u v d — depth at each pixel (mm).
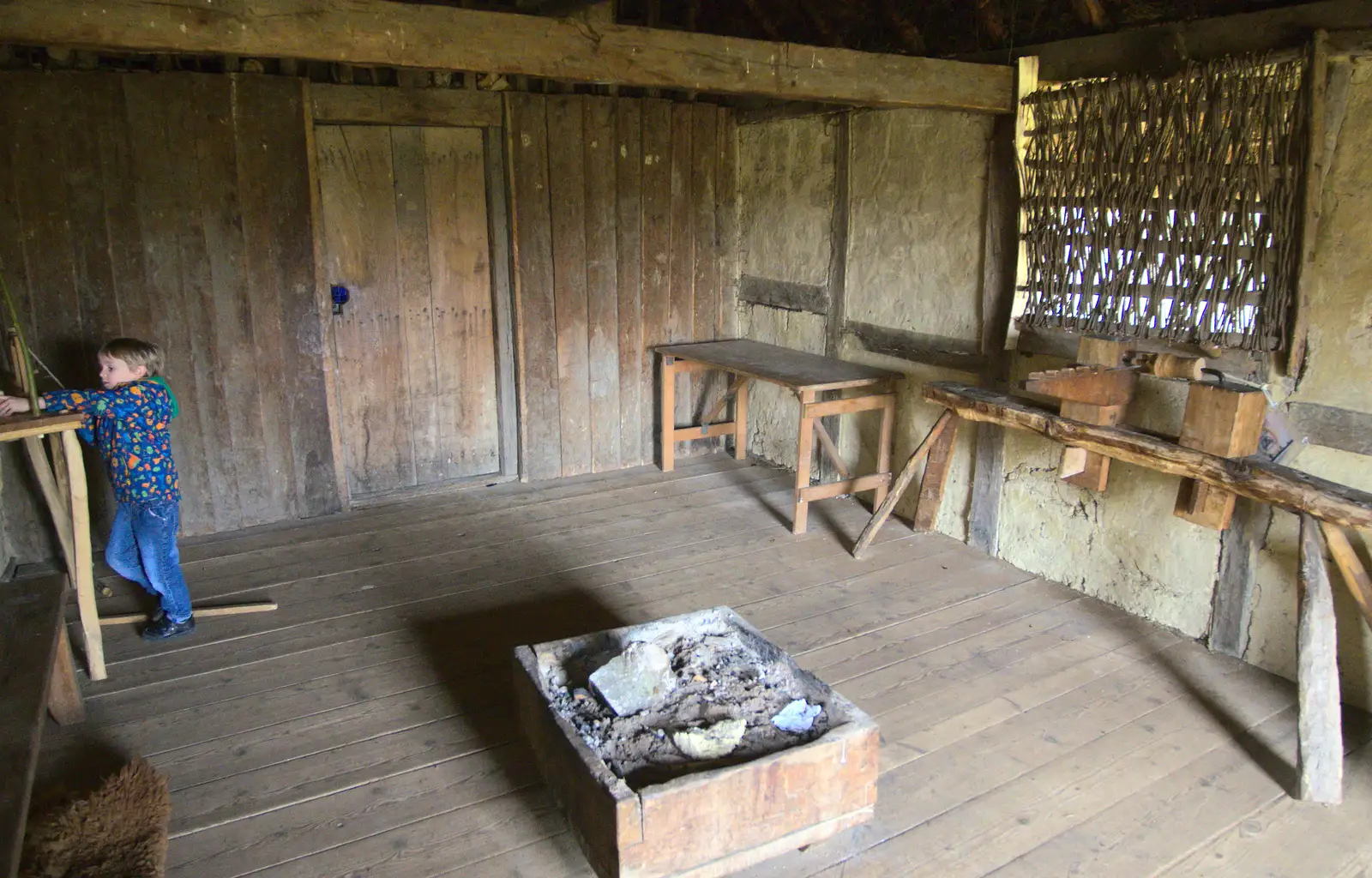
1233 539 3219
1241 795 2553
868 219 4617
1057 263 3625
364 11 2613
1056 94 3502
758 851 2119
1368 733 2842
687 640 2725
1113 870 2266
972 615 3605
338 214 4504
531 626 3510
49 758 2656
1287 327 2912
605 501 4918
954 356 4227
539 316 5023
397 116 4434
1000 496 4121
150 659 3238
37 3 2258
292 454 4504
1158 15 3322
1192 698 3023
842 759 2168
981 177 3965
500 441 5191
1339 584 2955
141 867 2074
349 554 4172
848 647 3338
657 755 2156
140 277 4012
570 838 2365
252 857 2275
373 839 2348
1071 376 3229
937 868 2266
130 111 3869
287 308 4336
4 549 3904
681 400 5672
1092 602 3727
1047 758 2703
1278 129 2846
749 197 5469
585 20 2934
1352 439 2852
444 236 4797
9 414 2797
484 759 2695
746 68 3213
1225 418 2742
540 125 4781
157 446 3227
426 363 4914
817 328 5082
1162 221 3201
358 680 3121
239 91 4043
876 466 4785
